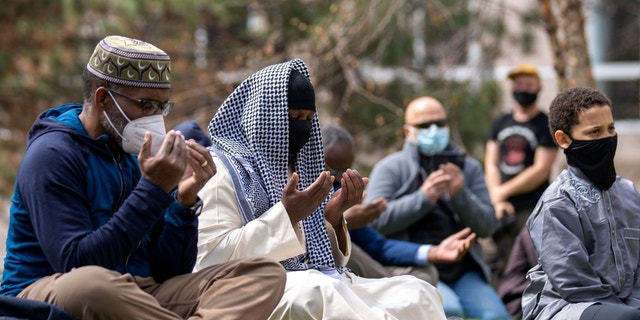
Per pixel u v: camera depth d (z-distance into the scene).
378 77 13.84
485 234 8.73
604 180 5.76
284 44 14.13
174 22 14.41
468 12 13.97
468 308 8.55
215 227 5.52
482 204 8.79
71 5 13.31
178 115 13.92
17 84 14.16
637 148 17.48
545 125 10.51
